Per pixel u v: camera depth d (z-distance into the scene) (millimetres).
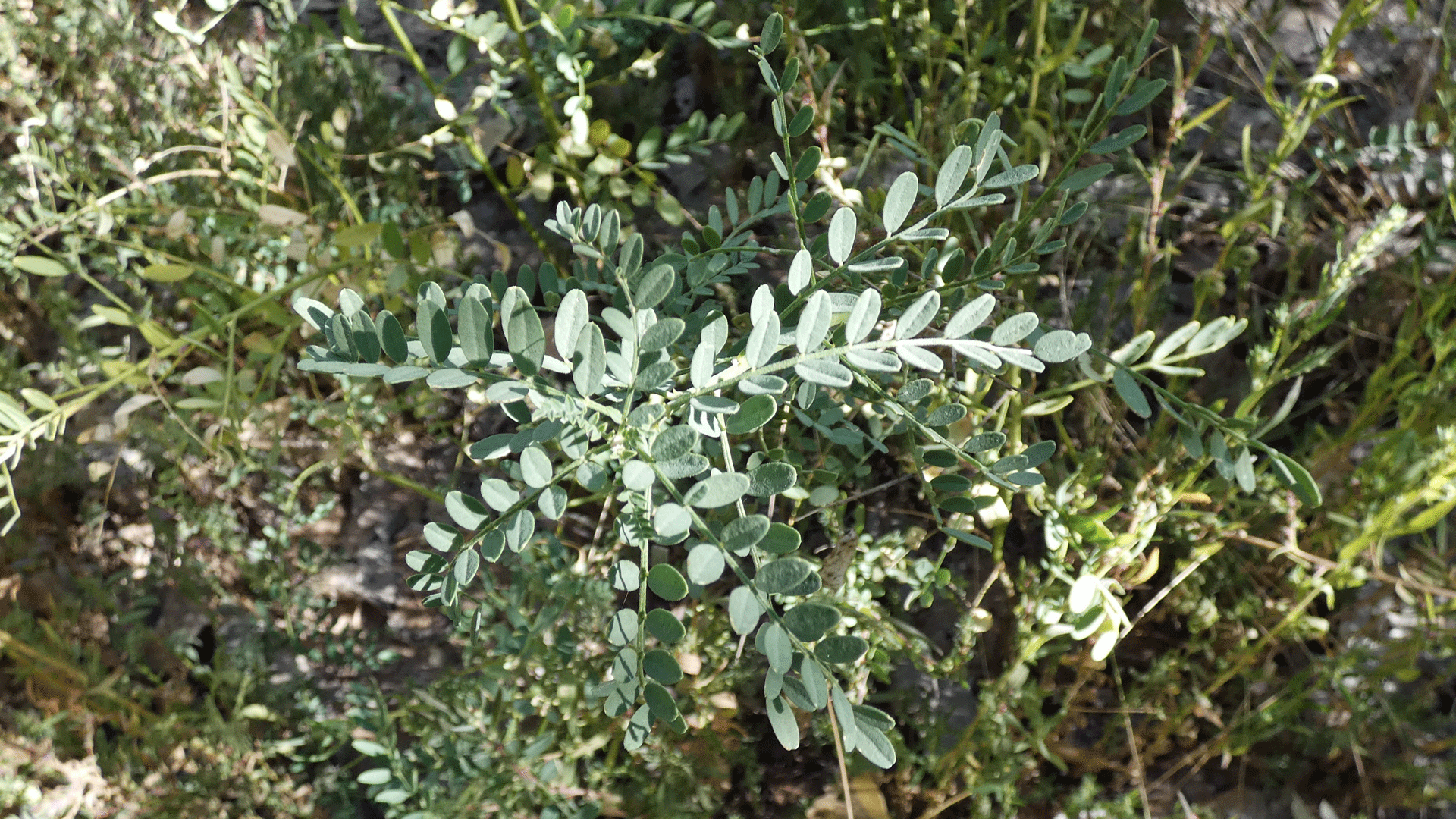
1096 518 538
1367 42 878
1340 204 813
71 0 781
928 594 559
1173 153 818
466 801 568
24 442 552
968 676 692
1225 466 430
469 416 752
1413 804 625
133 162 766
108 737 734
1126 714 637
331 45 708
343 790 646
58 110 753
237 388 680
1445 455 551
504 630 579
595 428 342
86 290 891
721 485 305
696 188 870
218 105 826
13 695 755
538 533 630
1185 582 647
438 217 846
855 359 326
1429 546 631
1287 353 578
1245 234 771
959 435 555
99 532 771
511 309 316
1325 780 664
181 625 773
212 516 698
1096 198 806
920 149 574
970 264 633
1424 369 714
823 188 598
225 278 695
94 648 714
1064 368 669
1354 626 685
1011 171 365
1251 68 859
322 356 340
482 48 652
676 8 674
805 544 683
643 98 857
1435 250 708
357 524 783
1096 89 817
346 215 800
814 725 594
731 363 391
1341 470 665
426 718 641
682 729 313
